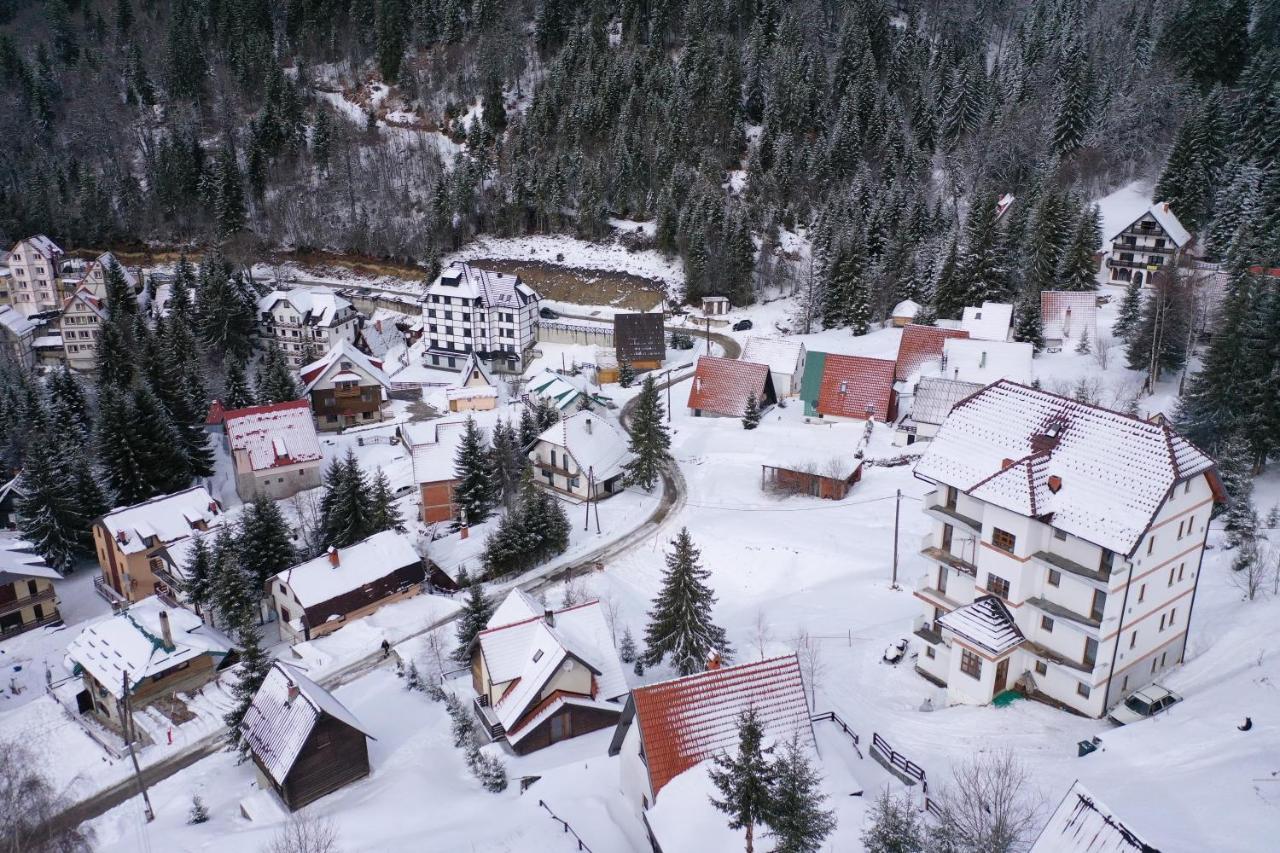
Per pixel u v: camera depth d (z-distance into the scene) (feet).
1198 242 389.19
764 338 344.49
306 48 648.38
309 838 129.90
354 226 519.19
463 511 253.24
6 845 141.18
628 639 183.83
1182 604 146.30
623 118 514.27
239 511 276.21
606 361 397.39
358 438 326.65
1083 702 138.62
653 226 493.36
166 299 435.53
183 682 192.75
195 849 135.13
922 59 555.69
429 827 134.00
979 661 144.77
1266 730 120.88
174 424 296.92
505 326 405.59
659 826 116.26
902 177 460.14
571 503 262.26
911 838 101.45
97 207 535.19
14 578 228.63
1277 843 97.96
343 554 219.00
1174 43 491.31
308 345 406.21
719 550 226.17
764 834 113.39
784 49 532.73
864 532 225.56
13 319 440.45
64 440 282.56
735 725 127.24
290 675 156.66
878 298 393.50
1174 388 276.21
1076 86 457.68
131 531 238.89
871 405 296.92
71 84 631.15
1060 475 140.05
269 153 558.56
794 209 472.85
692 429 310.86
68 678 204.03
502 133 559.38
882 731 141.90
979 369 287.69
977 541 148.05
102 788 162.81
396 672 189.26
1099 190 447.83
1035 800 115.85
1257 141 406.21
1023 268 379.76
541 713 157.99
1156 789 111.96
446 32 616.39
